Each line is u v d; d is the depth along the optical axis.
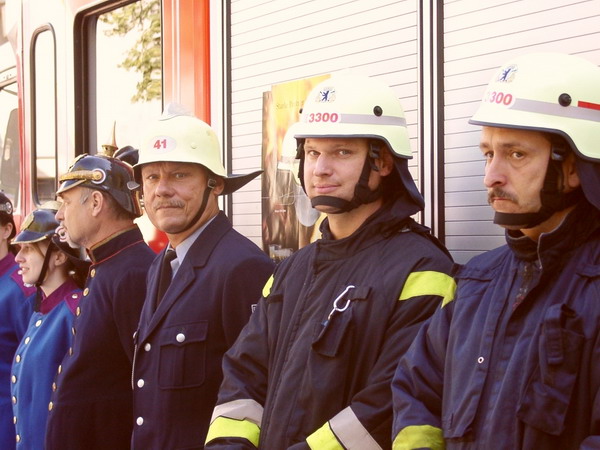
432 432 1.94
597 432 1.69
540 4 2.67
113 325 3.30
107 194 3.38
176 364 2.87
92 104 5.10
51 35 5.39
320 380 2.26
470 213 2.86
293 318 2.41
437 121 2.97
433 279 2.25
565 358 1.71
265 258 2.95
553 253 1.81
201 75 4.09
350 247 2.38
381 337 2.24
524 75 1.87
